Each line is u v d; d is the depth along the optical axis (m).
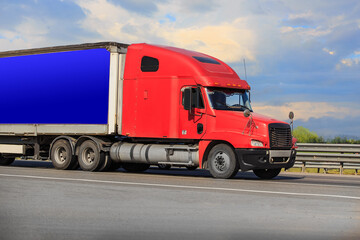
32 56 17.48
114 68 15.62
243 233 6.16
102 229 6.34
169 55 14.73
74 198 9.09
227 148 13.69
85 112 16.14
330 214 7.61
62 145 16.64
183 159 14.48
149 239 5.81
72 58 16.52
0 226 6.51
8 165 20.05
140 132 15.13
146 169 17.38
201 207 8.14
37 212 7.56
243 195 9.73
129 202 8.62
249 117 13.53
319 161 18.05
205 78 14.07
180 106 14.41
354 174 18.59
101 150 15.92
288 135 14.13
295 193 10.17
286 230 6.36
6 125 18.02
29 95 17.50
